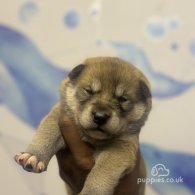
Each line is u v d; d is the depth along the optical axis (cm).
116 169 49
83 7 74
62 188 74
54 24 74
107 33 74
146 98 51
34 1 74
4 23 75
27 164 48
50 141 51
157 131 73
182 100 73
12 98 75
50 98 74
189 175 72
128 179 51
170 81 73
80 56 74
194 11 73
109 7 74
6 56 75
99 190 48
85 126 49
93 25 74
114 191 51
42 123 52
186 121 73
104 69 50
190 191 72
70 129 51
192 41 73
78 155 51
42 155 50
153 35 73
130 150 50
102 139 50
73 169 53
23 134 74
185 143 73
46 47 74
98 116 48
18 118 74
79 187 53
